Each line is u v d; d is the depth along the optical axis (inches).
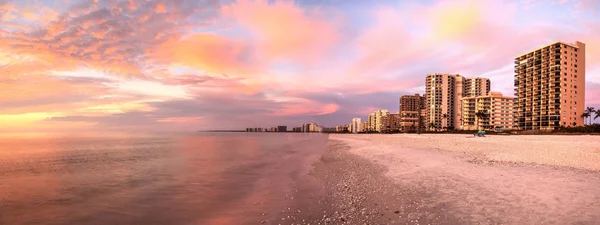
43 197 483.2
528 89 5310.0
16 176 721.0
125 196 485.4
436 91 7765.8
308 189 501.4
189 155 1307.8
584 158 657.0
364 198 402.0
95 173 757.3
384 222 300.7
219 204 426.3
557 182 413.4
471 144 1236.5
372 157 946.7
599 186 383.6
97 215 383.9
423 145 1360.7
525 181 428.8
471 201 345.4
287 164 921.5
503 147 1011.9
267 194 481.4
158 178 665.6
